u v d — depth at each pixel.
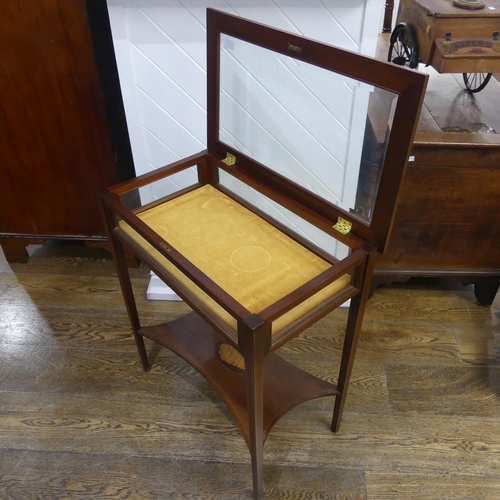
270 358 1.41
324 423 1.39
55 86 1.45
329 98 0.97
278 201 1.12
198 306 0.98
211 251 1.08
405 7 1.48
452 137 1.36
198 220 1.16
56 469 1.28
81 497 1.23
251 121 1.15
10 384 1.49
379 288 1.82
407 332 1.65
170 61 1.35
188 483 1.26
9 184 1.69
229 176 1.24
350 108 0.94
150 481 1.26
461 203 1.48
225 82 1.15
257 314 0.84
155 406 1.43
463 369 1.53
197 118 1.46
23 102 1.49
